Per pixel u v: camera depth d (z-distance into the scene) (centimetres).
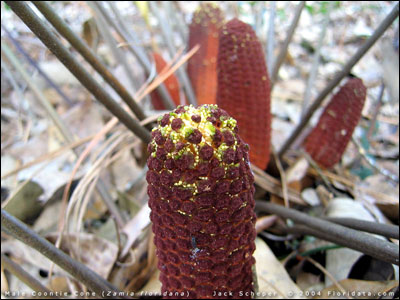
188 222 9
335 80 18
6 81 29
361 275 16
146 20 26
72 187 21
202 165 8
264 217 18
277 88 32
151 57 25
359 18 35
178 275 11
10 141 26
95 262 16
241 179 9
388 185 20
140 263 17
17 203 19
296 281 16
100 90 14
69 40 13
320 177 21
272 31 22
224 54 15
